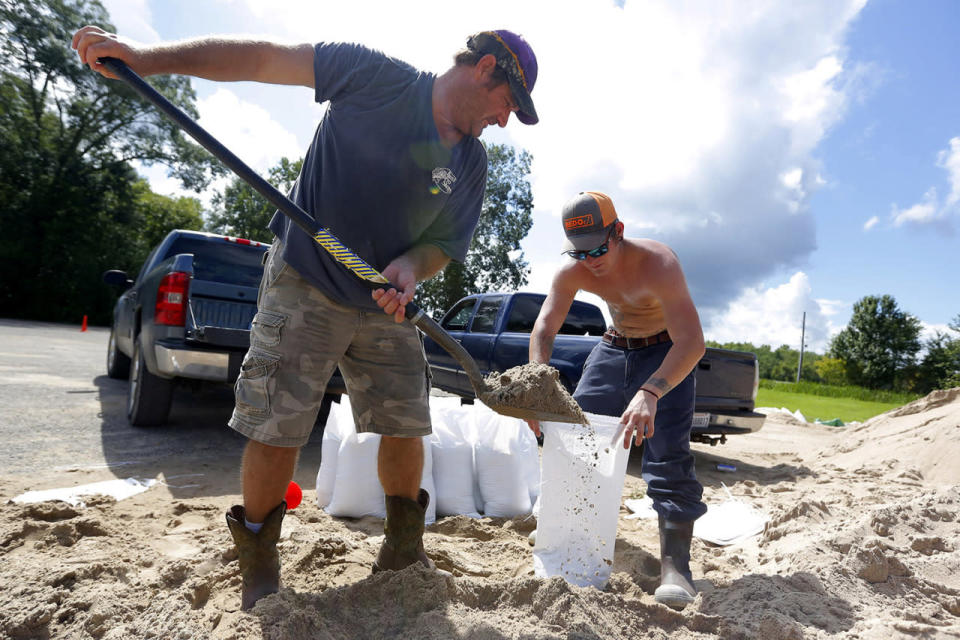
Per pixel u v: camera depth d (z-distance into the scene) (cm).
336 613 185
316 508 317
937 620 211
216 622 179
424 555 225
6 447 391
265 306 193
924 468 511
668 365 229
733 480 501
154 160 3062
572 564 234
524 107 194
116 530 262
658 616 204
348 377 213
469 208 221
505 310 645
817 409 1634
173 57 175
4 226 2584
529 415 198
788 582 230
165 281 450
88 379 735
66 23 2775
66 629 176
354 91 191
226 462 401
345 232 197
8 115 2720
